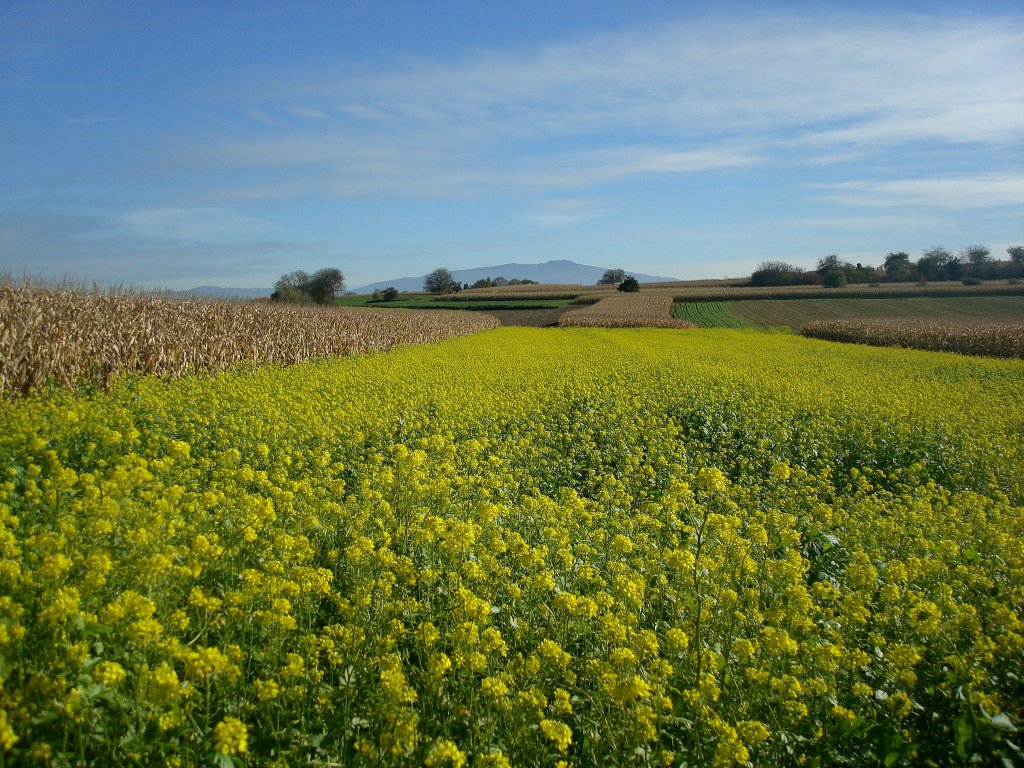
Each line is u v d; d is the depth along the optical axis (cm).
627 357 3166
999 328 5031
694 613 563
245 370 2003
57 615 362
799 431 1519
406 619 522
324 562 627
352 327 3319
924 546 760
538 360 2908
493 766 348
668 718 425
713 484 571
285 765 354
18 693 329
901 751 412
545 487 1066
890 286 10638
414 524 675
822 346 4309
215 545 531
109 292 2245
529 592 565
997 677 507
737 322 7494
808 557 787
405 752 366
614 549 668
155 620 392
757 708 461
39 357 1418
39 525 551
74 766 325
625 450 1275
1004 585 652
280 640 438
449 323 5256
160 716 342
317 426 1133
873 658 537
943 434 1454
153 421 1080
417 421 1341
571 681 464
